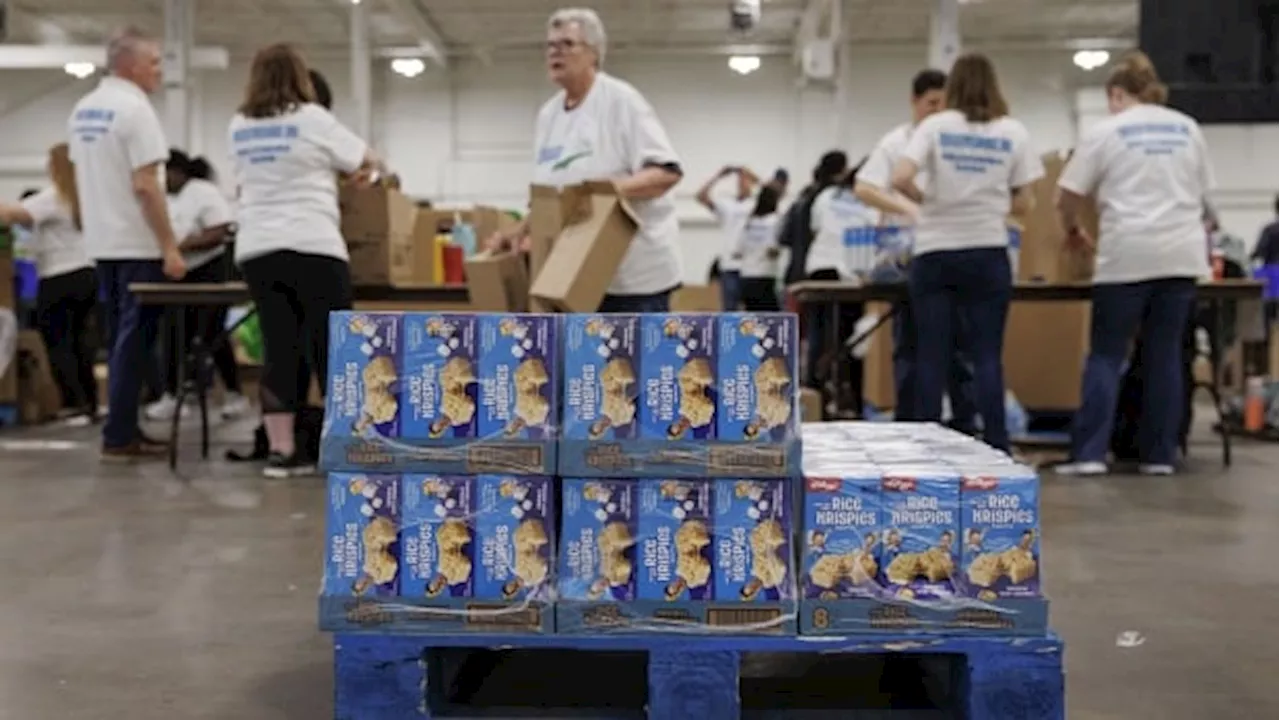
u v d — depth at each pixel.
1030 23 13.08
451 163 14.52
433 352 1.80
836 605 1.75
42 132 14.30
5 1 11.73
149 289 4.57
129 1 12.08
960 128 3.97
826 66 10.74
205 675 2.04
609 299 3.19
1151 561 2.95
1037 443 5.13
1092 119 13.77
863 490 1.75
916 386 4.23
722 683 1.75
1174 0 3.47
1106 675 2.04
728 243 9.12
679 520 1.77
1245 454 5.11
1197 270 4.32
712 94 14.38
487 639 1.77
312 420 4.57
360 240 4.57
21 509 3.72
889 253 4.84
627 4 12.21
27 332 6.56
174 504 3.80
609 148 3.22
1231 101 3.47
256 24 13.12
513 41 13.88
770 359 1.78
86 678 2.03
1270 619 2.41
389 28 13.24
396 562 1.78
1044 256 5.27
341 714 1.77
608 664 2.09
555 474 1.78
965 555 1.75
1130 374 4.83
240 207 4.23
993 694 1.73
